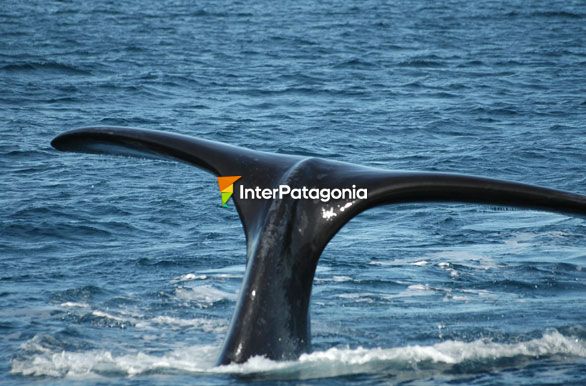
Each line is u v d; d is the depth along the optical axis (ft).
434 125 388.78
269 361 106.83
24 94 455.63
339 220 110.22
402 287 170.60
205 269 185.37
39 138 345.10
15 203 249.75
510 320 146.41
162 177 288.71
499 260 193.98
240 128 381.19
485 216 240.53
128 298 160.35
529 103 445.78
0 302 157.58
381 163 317.42
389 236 219.00
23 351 127.85
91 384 113.80
